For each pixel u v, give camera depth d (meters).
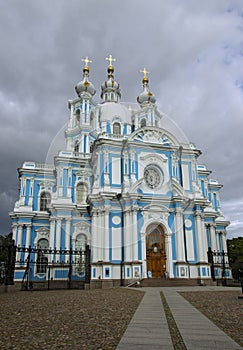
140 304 13.90
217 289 24.23
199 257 34.62
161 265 33.88
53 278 35.09
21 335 7.64
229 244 57.28
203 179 46.91
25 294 20.53
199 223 36.03
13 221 40.38
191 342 6.92
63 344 6.76
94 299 16.39
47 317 10.27
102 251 32.19
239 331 8.00
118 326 8.67
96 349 6.36
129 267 31.42
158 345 6.64
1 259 45.84
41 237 40.09
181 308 12.43
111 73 54.53
